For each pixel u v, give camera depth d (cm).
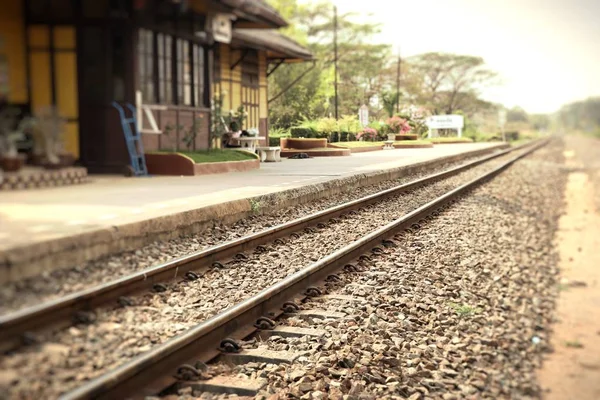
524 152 4288
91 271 671
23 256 597
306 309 686
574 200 1631
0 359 459
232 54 2634
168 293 673
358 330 618
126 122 1455
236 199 1087
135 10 1456
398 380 513
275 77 4372
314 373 518
